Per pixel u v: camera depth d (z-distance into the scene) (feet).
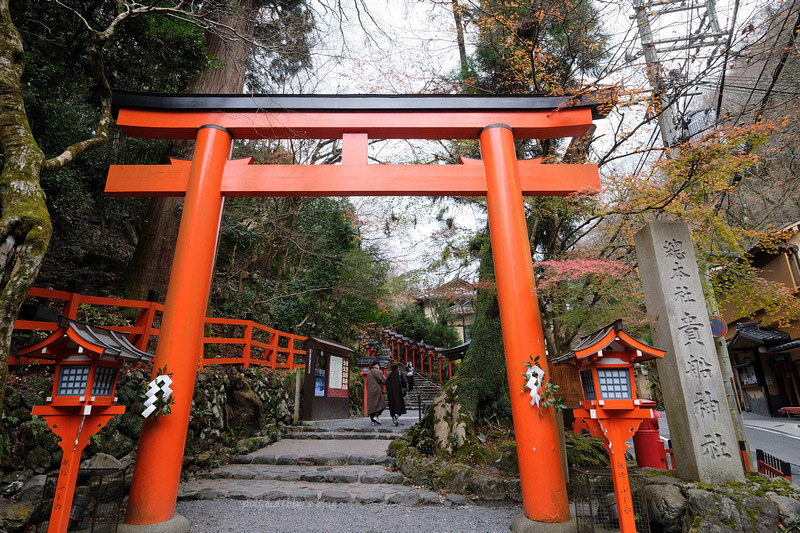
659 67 17.35
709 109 22.31
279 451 24.90
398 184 18.12
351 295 50.29
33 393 14.71
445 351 49.78
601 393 12.29
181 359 15.21
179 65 25.17
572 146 22.07
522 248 16.88
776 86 26.27
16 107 13.12
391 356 71.67
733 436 13.64
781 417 52.75
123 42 23.00
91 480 13.08
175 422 14.61
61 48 21.06
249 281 49.08
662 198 16.49
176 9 16.90
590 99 18.01
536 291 16.58
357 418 40.86
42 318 16.55
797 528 11.40
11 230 11.54
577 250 19.53
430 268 26.50
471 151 25.84
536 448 14.70
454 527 15.11
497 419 23.81
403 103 18.75
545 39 24.56
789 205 43.55
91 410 11.73
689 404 13.85
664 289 14.96
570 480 17.25
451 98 18.85
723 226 16.69
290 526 15.15
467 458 20.53
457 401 23.47
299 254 51.88
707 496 12.31
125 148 30.99
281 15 31.32
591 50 21.81
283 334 34.99
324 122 18.69
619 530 12.87
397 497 17.95
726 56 17.65
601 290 17.99
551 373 18.60
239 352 38.81
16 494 13.07
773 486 12.74
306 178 18.07
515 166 18.06
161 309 22.24
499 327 25.76
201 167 17.52
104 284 31.58
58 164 13.70
